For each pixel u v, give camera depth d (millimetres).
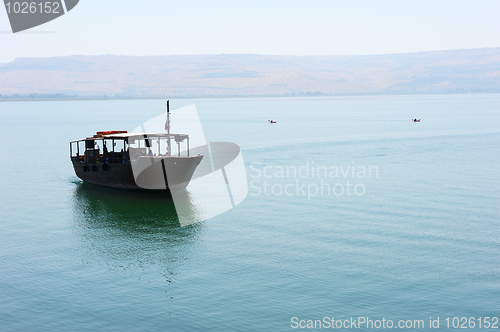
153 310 26781
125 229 41781
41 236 40000
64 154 92500
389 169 71188
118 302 27750
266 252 35562
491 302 27297
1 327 25047
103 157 56531
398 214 45500
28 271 32281
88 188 58375
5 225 43281
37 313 26484
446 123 165625
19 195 55156
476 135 121375
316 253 35125
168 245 37469
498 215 44750
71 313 26469
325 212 46625
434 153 88188
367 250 35625
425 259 33625
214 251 35938
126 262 33906
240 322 25484
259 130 145000
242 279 30719
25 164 79312
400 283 29750
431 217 44281
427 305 27078
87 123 194625
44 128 166875
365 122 177375
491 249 35469
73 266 33188
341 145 102312
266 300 27812
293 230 40875
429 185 58906
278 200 51875
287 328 24875
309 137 120625
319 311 26547
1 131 153500
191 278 30984
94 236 39906
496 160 79000
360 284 29688
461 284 29531
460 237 38312
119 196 53719
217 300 27875
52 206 49906
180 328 24969
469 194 53688
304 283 29922
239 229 41469
